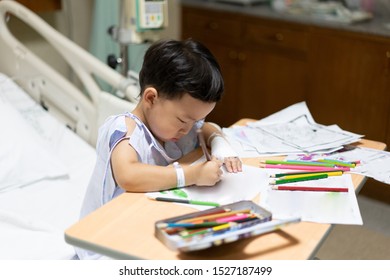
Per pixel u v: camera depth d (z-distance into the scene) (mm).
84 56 1774
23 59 2045
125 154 1083
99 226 912
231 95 3129
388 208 2520
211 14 3033
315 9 2791
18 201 1570
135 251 838
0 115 1762
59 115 2051
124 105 1658
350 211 990
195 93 1059
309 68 2727
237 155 1259
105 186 1149
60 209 1556
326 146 1336
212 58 1116
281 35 2781
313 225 932
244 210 938
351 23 2586
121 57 1938
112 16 2383
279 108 2934
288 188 1082
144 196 1032
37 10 2234
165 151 1261
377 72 2475
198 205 1003
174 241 808
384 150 1374
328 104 2717
